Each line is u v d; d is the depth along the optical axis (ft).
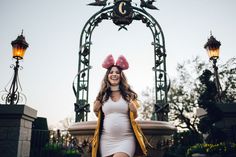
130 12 24.11
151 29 25.02
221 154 17.49
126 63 9.37
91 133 10.70
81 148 10.95
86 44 24.08
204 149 18.53
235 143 19.08
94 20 24.81
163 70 23.22
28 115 21.68
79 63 23.26
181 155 34.58
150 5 25.21
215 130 18.56
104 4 24.91
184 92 76.07
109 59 9.46
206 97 19.79
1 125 20.53
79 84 22.48
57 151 28.96
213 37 24.23
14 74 22.56
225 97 65.16
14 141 20.17
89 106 21.83
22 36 23.68
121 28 24.31
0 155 19.89
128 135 8.29
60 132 29.71
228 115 20.42
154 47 24.32
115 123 8.28
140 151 8.34
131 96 8.83
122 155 7.69
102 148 8.30
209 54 23.95
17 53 22.79
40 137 30.55
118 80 9.13
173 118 74.84
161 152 10.96
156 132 10.64
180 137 38.93
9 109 20.57
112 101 8.78
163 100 22.34
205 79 20.30
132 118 8.41
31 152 27.58
